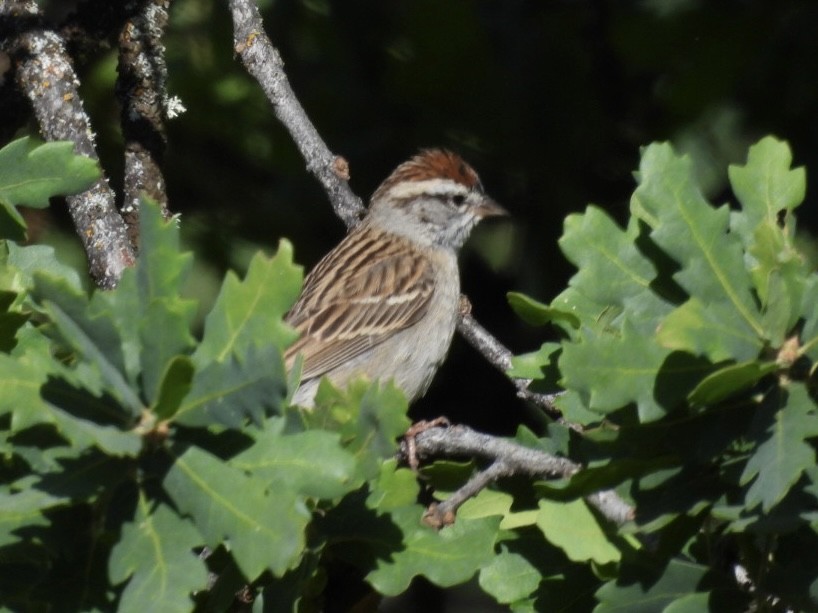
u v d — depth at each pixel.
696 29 12.31
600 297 5.54
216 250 12.41
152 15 10.12
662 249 5.20
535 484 5.39
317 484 4.74
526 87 12.27
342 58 12.53
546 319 5.88
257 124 12.80
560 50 12.29
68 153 6.02
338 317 11.43
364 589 6.26
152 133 9.88
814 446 5.12
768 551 5.33
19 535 4.84
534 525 5.93
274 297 4.84
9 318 5.55
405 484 5.47
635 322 5.48
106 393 4.74
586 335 5.28
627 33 12.38
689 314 5.00
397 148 12.55
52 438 4.74
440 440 6.48
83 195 8.99
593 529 5.57
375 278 11.58
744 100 12.20
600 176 12.33
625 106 12.52
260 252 4.86
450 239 11.97
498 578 5.89
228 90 12.76
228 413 4.69
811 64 11.92
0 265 5.94
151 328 4.71
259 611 5.36
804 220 11.63
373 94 12.55
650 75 12.52
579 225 5.59
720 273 5.13
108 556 4.84
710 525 5.60
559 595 5.84
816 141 11.93
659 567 5.43
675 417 5.21
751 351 5.02
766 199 5.57
